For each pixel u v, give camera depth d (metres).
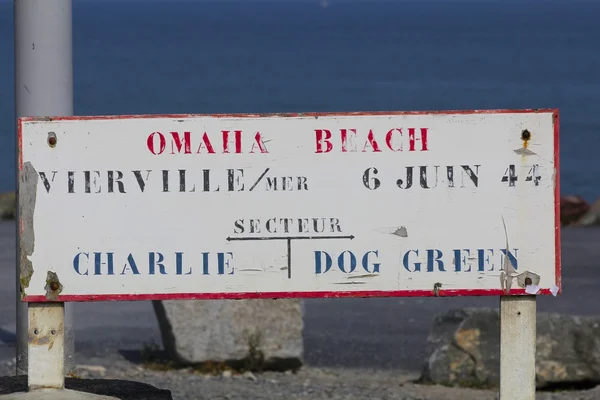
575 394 10.45
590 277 18.47
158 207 6.50
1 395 6.73
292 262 6.50
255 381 11.14
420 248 6.50
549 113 6.46
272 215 6.49
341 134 6.48
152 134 6.49
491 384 10.98
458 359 11.14
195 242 6.50
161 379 11.00
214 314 11.84
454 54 146.38
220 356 11.76
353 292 6.50
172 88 89.50
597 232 24.64
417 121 6.47
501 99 82.00
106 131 6.48
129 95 83.12
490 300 16.30
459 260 6.50
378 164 6.48
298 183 6.48
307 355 12.88
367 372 12.02
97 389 7.33
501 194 6.49
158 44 175.88
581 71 112.00
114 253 6.51
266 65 120.69
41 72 9.81
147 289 6.51
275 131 6.48
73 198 6.49
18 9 9.84
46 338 6.59
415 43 184.38
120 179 6.49
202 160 6.48
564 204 27.50
